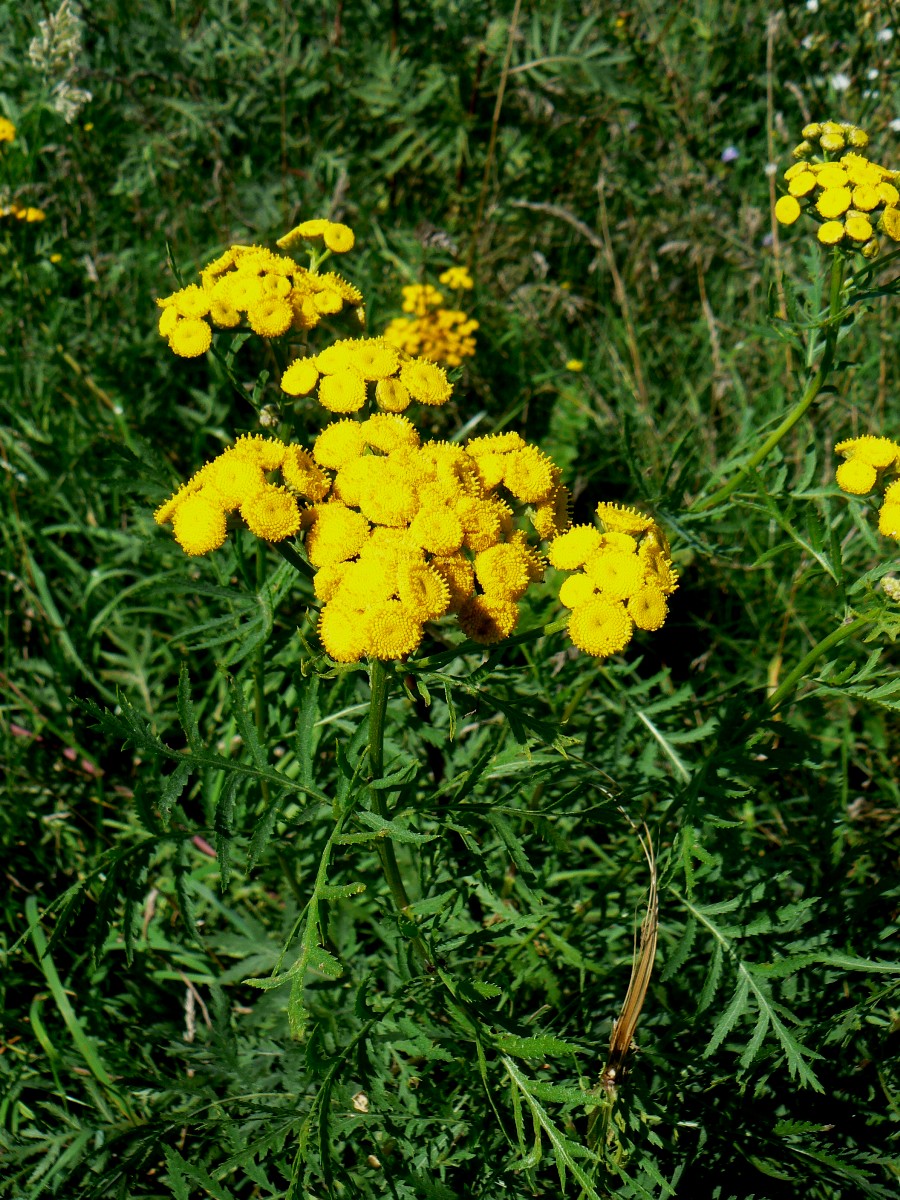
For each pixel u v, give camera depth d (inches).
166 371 15.9
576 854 11.7
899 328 16.7
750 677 14.1
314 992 11.1
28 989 11.5
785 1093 10.4
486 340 17.5
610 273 19.1
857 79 18.1
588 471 15.9
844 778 12.3
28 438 15.0
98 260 16.7
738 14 22.2
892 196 9.9
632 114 20.7
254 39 20.2
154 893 12.1
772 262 17.0
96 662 13.8
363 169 19.8
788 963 9.4
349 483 8.9
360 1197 9.5
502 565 8.7
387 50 20.3
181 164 18.8
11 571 14.2
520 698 8.6
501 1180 9.7
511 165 20.0
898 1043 10.5
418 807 8.9
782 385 16.3
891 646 13.7
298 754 8.9
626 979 10.9
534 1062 10.0
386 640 8.1
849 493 10.0
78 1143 10.1
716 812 9.7
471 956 10.5
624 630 8.9
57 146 18.0
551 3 21.3
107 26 19.9
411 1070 10.3
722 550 10.7
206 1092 10.2
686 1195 10.1
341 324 10.6
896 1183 10.0
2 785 12.8
